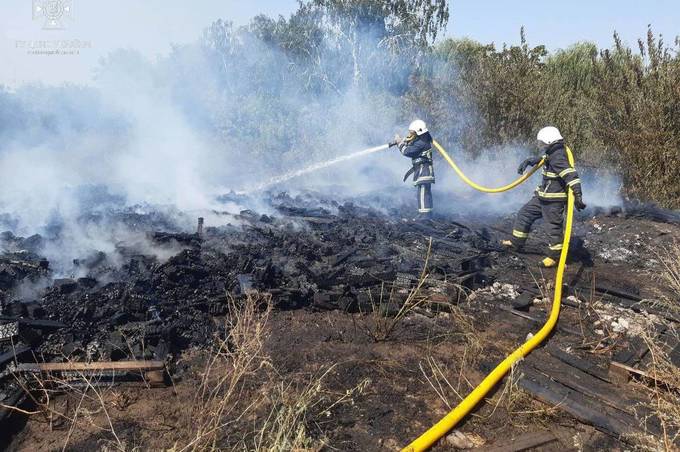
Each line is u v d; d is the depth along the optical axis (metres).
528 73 10.91
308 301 5.15
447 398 3.74
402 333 4.65
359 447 3.22
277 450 2.91
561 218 6.33
